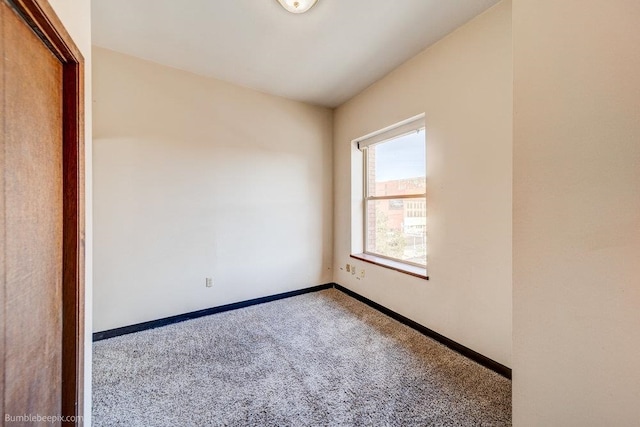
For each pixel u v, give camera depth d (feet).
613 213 2.36
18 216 2.44
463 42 6.62
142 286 8.14
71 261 3.34
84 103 3.63
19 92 2.45
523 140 3.01
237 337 7.67
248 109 10.08
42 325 2.82
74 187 3.37
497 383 5.64
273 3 5.93
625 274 2.30
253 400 5.17
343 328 8.23
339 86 10.01
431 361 6.45
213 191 9.38
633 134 2.23
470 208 6.56
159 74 8.36
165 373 5.99
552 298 2.79
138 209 8.07
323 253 12.23
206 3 5.90
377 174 10.61
